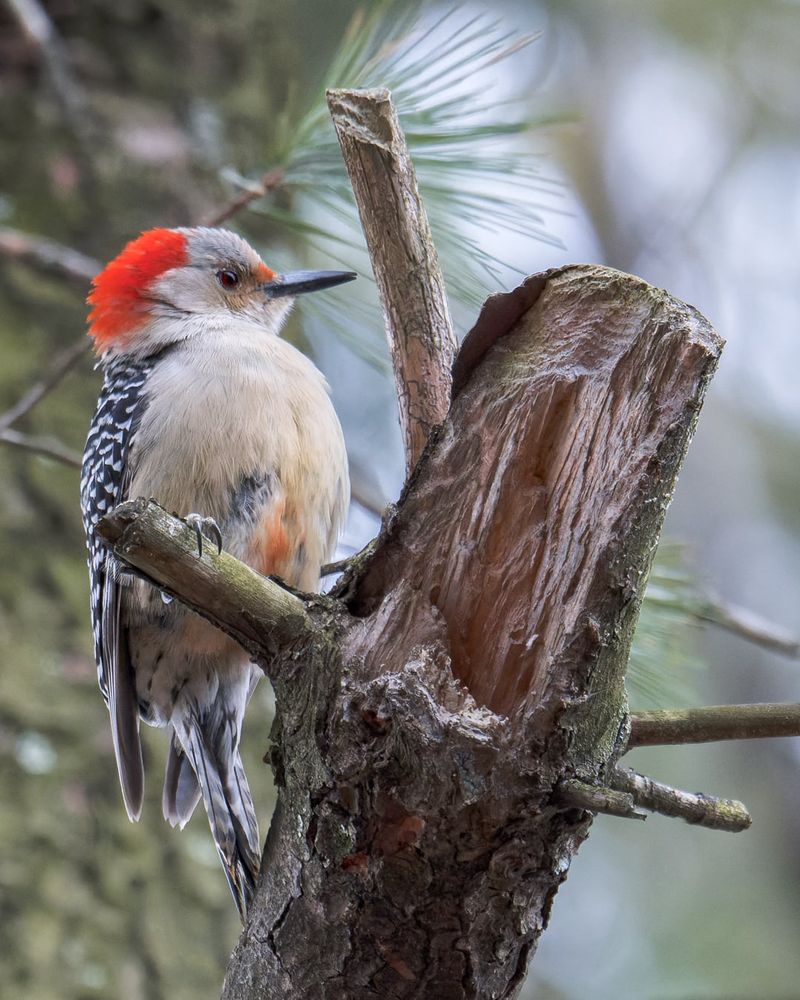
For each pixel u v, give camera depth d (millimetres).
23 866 9250
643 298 5289
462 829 4891
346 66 8031
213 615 5242
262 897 5434
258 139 12492
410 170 6289
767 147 18812
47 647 10039
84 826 9594
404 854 4969
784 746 16203
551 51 17891
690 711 5508
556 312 5465
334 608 5344
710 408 18516
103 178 11656
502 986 5223
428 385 6277
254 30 12898
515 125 7777
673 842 15211
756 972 14539
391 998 5184
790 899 15320
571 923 14648
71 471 10719
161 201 11750
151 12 12367
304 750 5094
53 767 9641
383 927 5090
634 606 5059
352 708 4988
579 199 18906
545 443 5266
